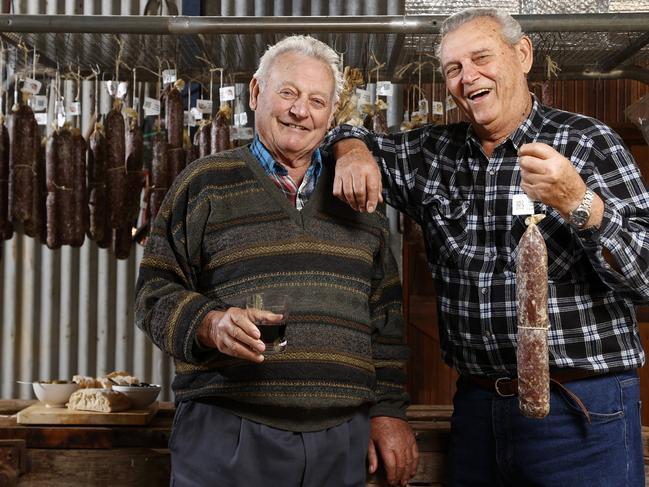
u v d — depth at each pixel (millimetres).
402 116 4074
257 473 1877
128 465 2369
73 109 3352
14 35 2996
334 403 1906
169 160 3287
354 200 1952
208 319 1788
